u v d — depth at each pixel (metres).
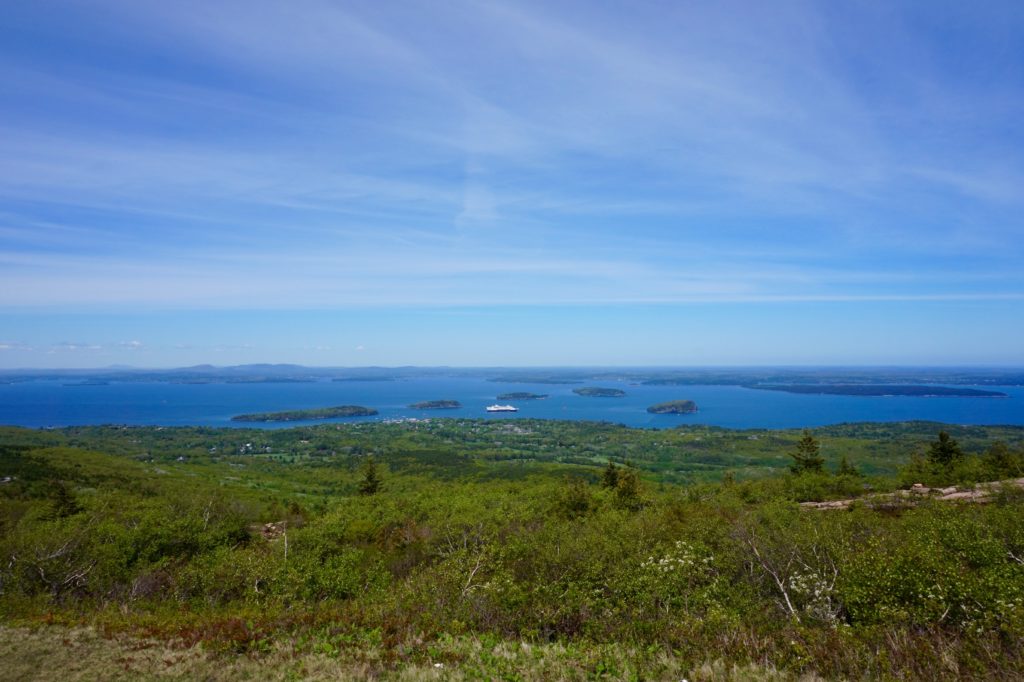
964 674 8.27
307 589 15.34
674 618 11.34
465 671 9.37
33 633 11.17
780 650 9.73
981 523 13.43
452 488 47.69
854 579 11.34
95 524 19.09
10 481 49.91
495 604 12.38
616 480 39.75
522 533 17.53
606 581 13.14
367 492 48.75
